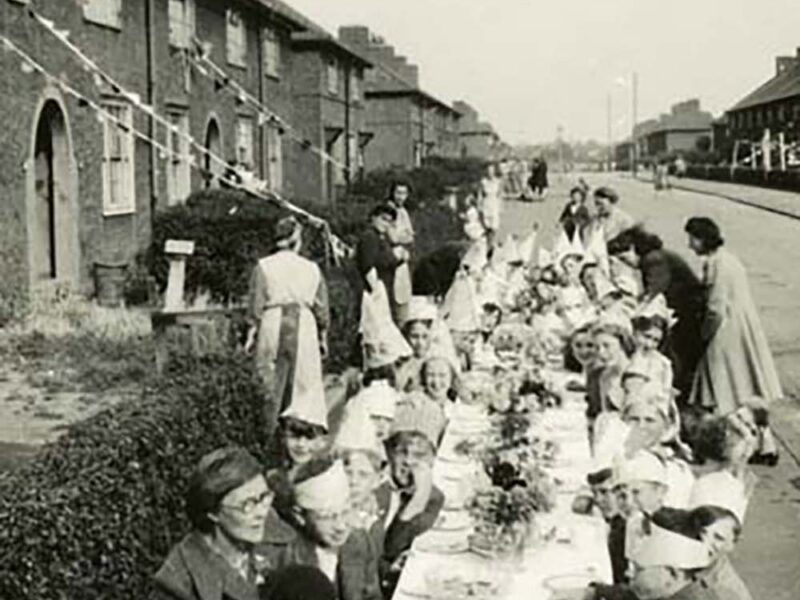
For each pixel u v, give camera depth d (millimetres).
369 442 6883
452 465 7848
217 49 33656
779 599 8148
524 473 6648
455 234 30469
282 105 42188
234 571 5070
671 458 7020
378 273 15008
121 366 15602
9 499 5691
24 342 16984
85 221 23406
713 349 11617
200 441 8391
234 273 21969
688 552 5168
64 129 22469
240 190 25375
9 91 19953
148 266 22938
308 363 11898
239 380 9953
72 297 21031
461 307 11484
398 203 15586
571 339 10953
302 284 11945
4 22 19719
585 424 8852
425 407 7535
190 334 12758
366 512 6402
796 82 91688
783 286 26781
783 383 16062
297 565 4949
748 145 99062
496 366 10125
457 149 99500
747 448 6926
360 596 5871
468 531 6559
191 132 30703
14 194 20156
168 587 4988
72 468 6328
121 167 25672
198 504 5043
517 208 54094
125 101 25641
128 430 7152
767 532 9570
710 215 49281
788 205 53500
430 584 5766
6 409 13562
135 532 6609
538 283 13672
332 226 23438
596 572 5922
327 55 46812
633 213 50812
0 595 5242
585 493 6914
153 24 27422
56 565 5516
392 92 67500
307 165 45438
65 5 22562
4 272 19797
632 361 8352
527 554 6219
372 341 10148
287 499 5934
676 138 144875
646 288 12102
